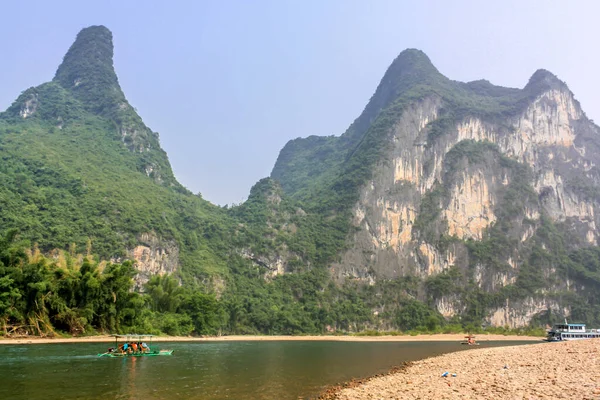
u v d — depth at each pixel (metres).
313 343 100.38
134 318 81.69
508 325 176.12
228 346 77.88
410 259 190.38
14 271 65.06
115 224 127.88
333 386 33.53
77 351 52.28
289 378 37.72
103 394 28.45
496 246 197.88
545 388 25.14
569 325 97.12
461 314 179.75
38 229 111.31
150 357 51.41
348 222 189.00
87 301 72.56
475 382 29.39
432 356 62.44
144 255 127.69
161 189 174.25
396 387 29.69
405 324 168.25
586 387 24.89
